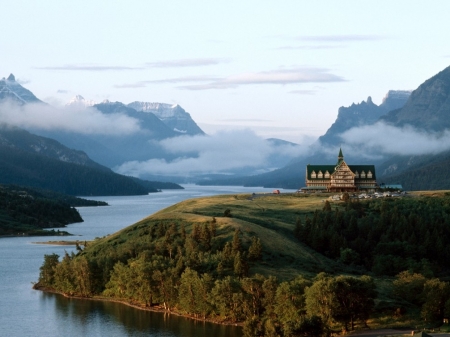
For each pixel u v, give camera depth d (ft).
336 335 592.60
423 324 616.39
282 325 609.01
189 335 629.92
